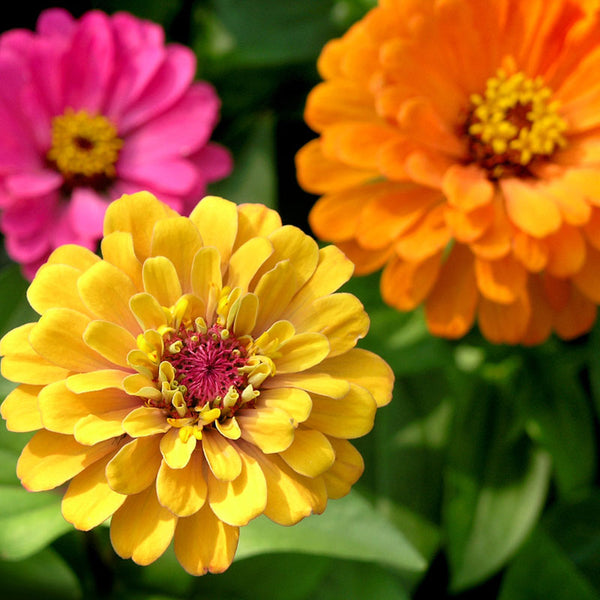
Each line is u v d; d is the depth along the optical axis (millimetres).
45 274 402
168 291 405
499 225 456
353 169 470
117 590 467
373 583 469
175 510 392
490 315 465
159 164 487
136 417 397
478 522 482
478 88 475
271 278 405
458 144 469
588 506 487
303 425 405
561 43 467
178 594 466
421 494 486
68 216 487
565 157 471
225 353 411
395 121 456
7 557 428
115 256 402
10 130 477
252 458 400
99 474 398
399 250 453
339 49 471
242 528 437
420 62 459
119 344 401
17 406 399
